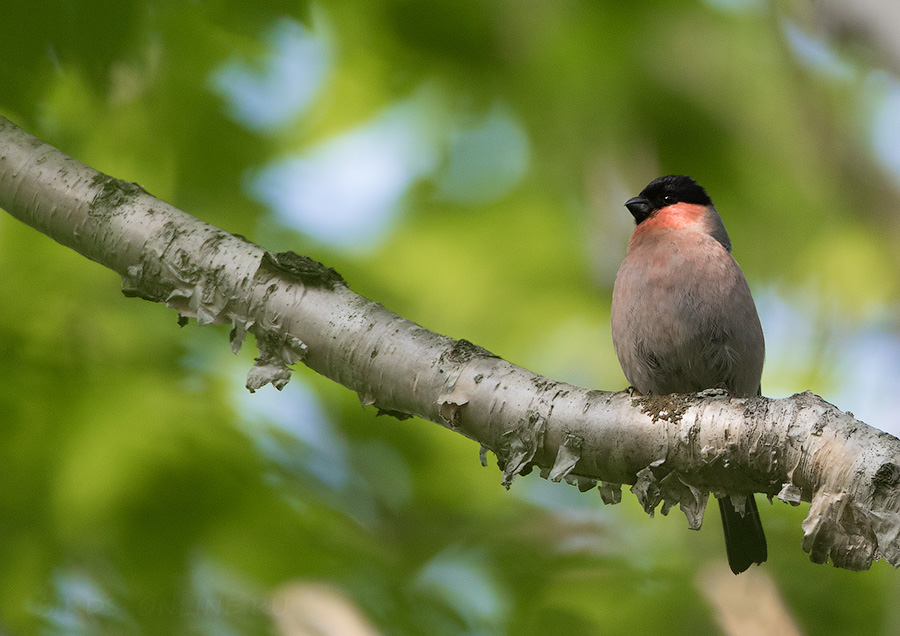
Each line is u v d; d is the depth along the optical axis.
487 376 6.11
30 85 9.40
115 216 6.81
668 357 9.23
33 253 10.42
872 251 13.32
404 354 6.27
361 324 6.39
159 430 9.50
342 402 11.76
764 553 8.78
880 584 10.39
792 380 13.41
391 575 9.97
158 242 6.71
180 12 10.62
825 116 13.04
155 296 6.77
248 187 12.14
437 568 10.82
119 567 9.24
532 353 13.72
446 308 13.57
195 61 11.09
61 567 9.16
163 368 10.15
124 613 9.12
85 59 9.30
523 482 12.27
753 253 13.52
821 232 13.39
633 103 12.63
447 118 13.48
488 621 10.36
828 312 13.45
